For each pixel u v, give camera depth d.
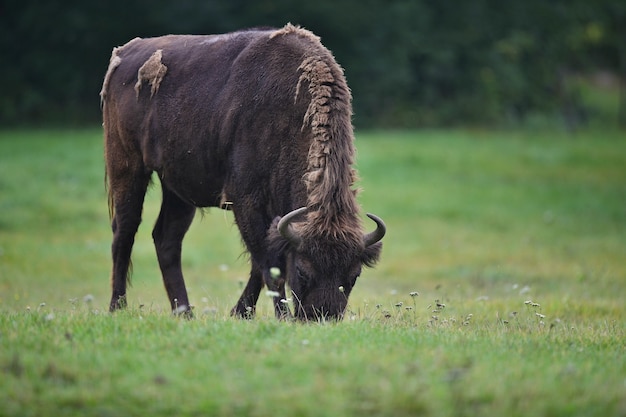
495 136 159.88
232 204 34.53
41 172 101.25
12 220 79.00
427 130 166.38
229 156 34.41
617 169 127.00
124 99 38.41
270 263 33.31
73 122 157.62
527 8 193.62
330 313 29.86
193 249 72.31
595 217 93.06
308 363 23.62
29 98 156.62
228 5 160.62
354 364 23.53
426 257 71.12
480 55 182.50
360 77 169.00
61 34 157.12
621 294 53.03
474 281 60.06
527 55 195.12
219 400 21.77
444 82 179.50
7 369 23.58
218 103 34.97
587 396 21.84
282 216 33.31
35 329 27.41
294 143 32.91
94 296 51.88
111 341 25.98
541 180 115.69
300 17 161.62
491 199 100.62
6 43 159.75
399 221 87.38
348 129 32.78
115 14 158.12
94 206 86.62
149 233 76.56
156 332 27.03
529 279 60.81
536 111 190.38
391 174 113.44
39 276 59.72
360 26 168.25
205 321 28.94
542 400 21.62
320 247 30.08
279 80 33.62
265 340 25.97
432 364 23.77
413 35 173.62
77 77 159.62
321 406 21.33
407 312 38.41
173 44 38.16
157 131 37.03
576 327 34.28
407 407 21.11
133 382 22.75
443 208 93.75
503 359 24.98
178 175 36.72
